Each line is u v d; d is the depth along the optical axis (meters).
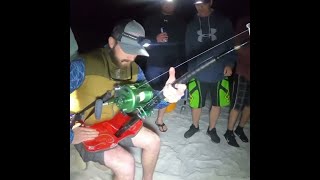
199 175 3.19
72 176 3.04
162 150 3.56
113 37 2.28
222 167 3.32
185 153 3.54
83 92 2.32
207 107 4.62
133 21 2.29
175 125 4.11
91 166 3.20
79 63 2.24
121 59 2.33
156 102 2.35
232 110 3.65
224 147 3.67
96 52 2.35
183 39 3.98
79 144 2.36
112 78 2.34
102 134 2.33
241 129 3.81
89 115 2.40
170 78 2.36
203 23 3.59
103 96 2.35
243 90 3.57
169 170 3.25
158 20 3.84
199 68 2.30
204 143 3.74
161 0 3.83
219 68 3.51
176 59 3.95
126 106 2.23
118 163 2.26
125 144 2.54
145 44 2.25
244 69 3.53
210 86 3.64
